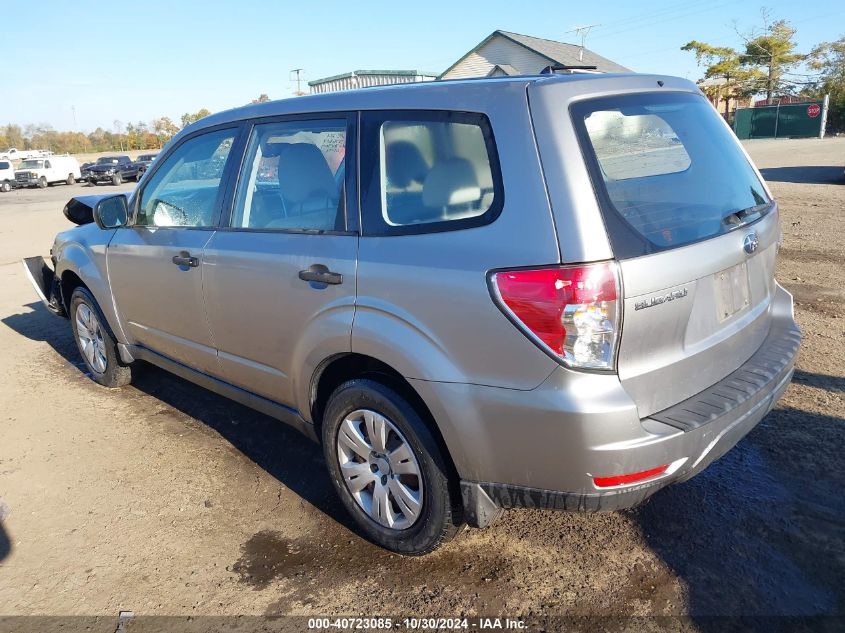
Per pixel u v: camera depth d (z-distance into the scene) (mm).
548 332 2168
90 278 4527
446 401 2420
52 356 5797
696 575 2688
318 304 2855
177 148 3924
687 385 2461
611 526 3033
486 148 2396
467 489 2500
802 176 17422
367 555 2924
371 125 2811
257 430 4184
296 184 3078
